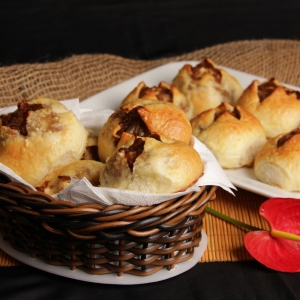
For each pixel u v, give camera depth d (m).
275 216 0.77
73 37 1.23
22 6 1.26
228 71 1.07
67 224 0.67
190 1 1.34
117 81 1.12
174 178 0.69
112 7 1.30
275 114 0.92
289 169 0.82
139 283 0.71
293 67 1.19
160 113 0.75
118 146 0.72
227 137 0.87
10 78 1.01
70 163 0.75
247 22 1.32
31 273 0.73
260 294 0.72
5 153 0.75
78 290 0.72
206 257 0.76
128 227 0.67
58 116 0.76
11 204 0.69
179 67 1.07
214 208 0.83
